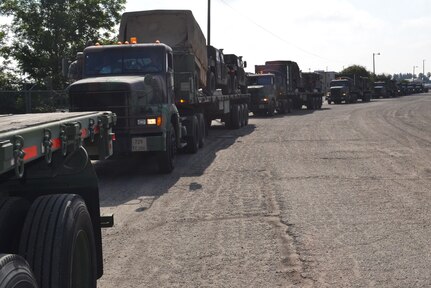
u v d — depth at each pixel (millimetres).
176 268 5578
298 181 10578
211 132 23797
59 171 3855
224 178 11219
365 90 65375
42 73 32844
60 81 32531
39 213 3229
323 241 6402
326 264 5582
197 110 17484
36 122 3365
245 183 10508
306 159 13805
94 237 4012
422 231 6781
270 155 14820
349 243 6305
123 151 11406
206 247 6281
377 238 6492
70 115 4277
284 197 9016
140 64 12492
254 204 8531
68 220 3225
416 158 13648
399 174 11234
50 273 3039
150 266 5660
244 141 19125
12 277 2426
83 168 3936
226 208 8320
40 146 3039
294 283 5062
